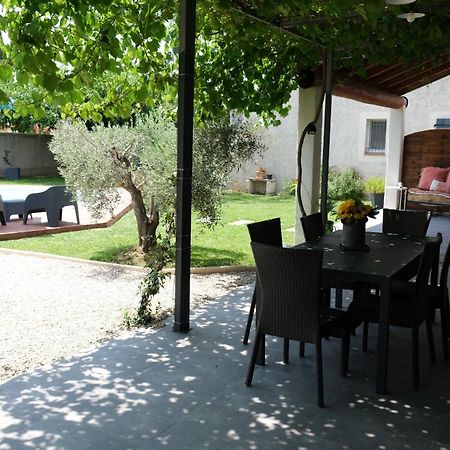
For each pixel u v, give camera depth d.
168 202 6.56
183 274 4.23
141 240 7.43
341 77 6.59
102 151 6.62
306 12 4.48
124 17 4.38
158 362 3.68
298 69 6.33
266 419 2.92
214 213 6.83
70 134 6.77
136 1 4.44
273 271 3.14
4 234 8.49
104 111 5.51
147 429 2.79
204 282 6.04
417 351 3.32
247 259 7.27
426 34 5.19
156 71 5.22
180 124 4.15
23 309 5.02
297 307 3.12
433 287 3.97
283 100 6.55
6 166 18.91
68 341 4.17
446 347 3.81
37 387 3.26
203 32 5.66
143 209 7.34
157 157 6.47
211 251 7.79
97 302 5.26
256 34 5.46
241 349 3.95
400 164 11.70
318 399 3.07
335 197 13.14
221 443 2.67
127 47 4.83
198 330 4.34
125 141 6.65
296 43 5.89
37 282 6.02
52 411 2.96
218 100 6.12
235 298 5.29
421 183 11.55
